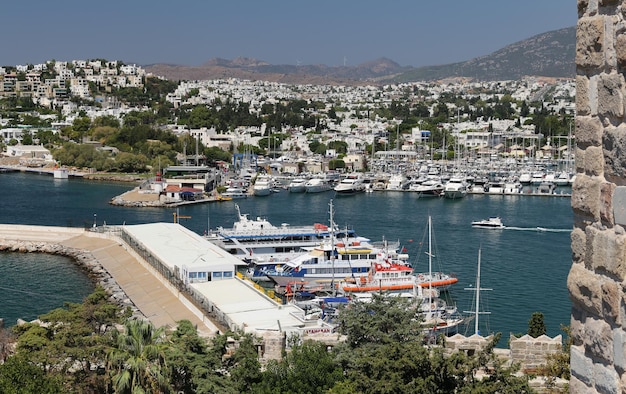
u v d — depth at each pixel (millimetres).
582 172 16109
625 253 14742
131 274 129375
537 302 111250
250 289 103188
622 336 14930
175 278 112875
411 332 50656
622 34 14375
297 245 152750
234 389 47094
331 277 128375
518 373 45250
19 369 47312
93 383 51875
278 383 45688
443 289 119562
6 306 110125
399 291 116750
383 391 38375
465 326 98875
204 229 195500
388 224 196125
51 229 169625
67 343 55000
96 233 164250
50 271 137500
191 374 48531
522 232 180000
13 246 157625
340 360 47781
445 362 38219
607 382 15477
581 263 16234
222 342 50656
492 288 120188
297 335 58500
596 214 15586
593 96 15484
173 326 90875
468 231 182250
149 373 45875
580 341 16391
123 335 47438
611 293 15109
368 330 50094
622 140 14609
